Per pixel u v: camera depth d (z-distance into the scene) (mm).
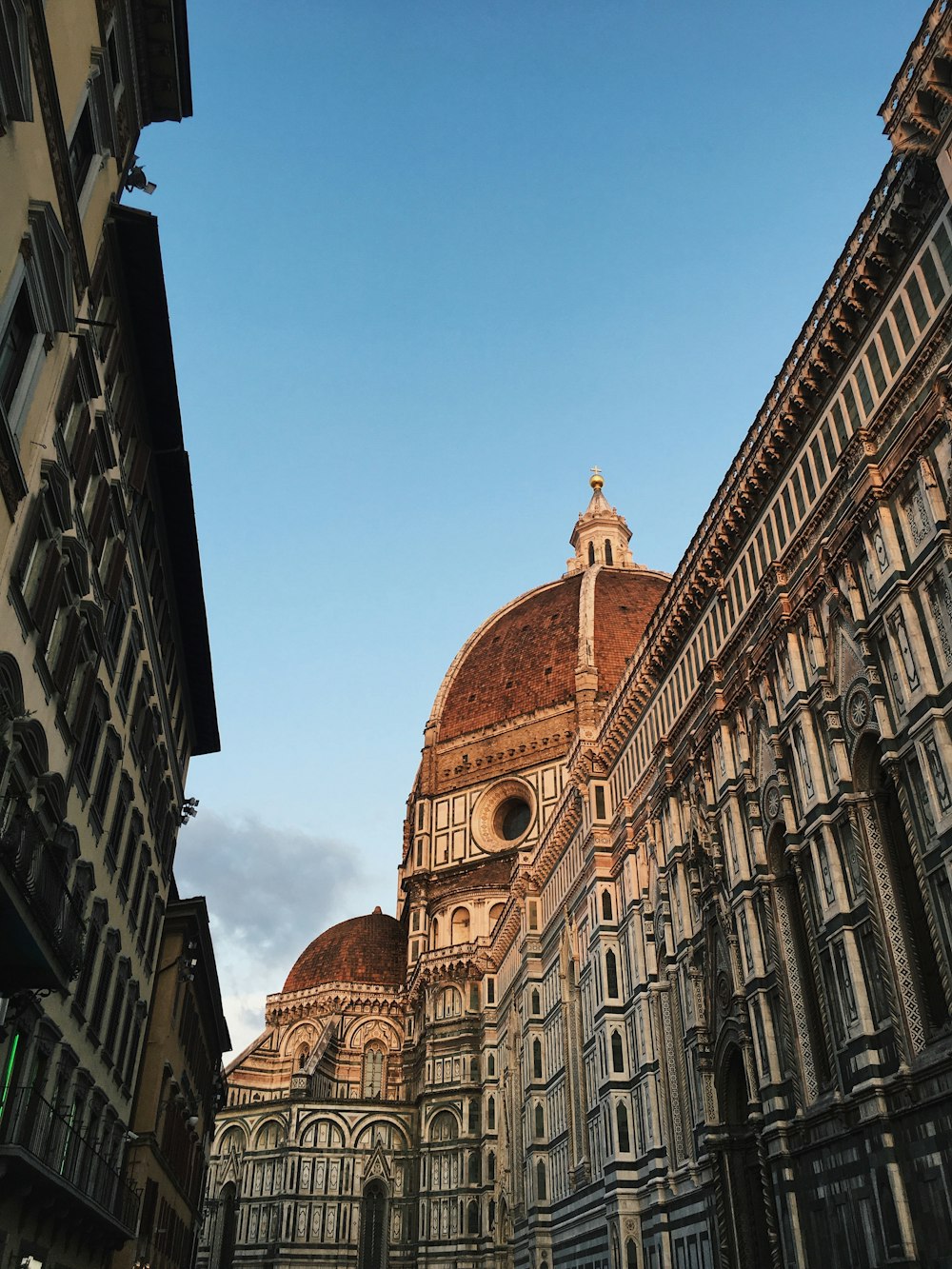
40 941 21000
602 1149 53438
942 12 29516
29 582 24859
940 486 30391
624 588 127000
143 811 41750
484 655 130000
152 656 41844
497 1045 90625
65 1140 30422
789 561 38688
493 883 103812
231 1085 106500
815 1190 32719
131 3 29969
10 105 20359
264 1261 91500
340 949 118000
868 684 32250
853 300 34562
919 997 28953
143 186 32250
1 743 23047
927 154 30531
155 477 39031
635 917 52469
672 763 48844
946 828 27672
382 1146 96312
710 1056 42375
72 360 26312
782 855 38312
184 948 49781
